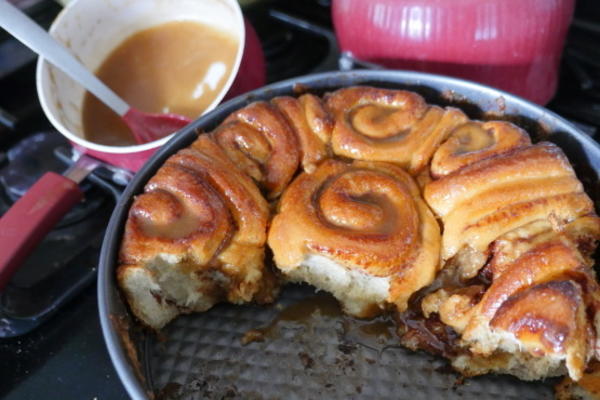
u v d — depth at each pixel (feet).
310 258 1.20
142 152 1.34
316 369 1.18
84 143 1.34
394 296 1.17
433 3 1.32
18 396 1.23
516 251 1.14
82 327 1.31
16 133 1.64
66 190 1.30
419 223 1.18
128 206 1.19
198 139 1.26
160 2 1.53
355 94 1.32
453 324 1.15
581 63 1.61
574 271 1.08
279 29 1.80
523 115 1.30
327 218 1.19
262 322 1.24
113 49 1.56
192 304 1.24
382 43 1.41
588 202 1.15
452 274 1.19
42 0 1.80
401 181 1.22
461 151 1.24
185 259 1.16
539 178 1.17
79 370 1.26
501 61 1.38
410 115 1.28
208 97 1.50
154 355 1.20
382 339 1.21
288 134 1.27
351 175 1.22
